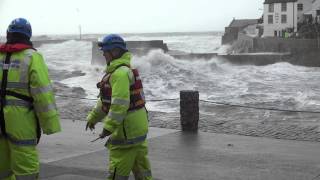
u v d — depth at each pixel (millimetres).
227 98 28844
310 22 85875
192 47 132875
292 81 44969
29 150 4801
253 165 7910
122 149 5312
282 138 10578
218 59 71688
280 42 77375
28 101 4777
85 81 38438
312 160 8273
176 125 12125
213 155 8617
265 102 27062
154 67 44781
